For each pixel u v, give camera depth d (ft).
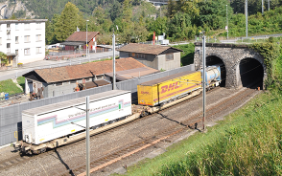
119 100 78.43
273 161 32.60
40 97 102.78
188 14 229.66
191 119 86.69
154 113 93.45
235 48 125.18
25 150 61.00
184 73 110.93
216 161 37.96
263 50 117.08
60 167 57.36
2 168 57.36
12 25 155.02
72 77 106.63
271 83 117.29
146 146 66.74
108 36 232.73
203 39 73.87
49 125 62.69
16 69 146.61
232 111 92.43
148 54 136.26
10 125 70.59
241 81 132.87
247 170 32.96
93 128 72.95
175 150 62.85
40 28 171.42
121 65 128.47
